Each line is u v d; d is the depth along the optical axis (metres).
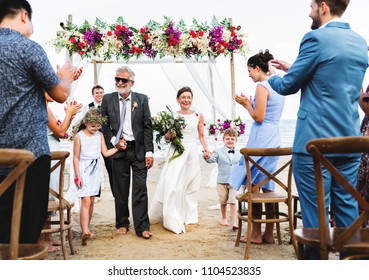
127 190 5.54
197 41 6.97
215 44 7.10
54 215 6.75
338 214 3.08
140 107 5.38
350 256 2.33
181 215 5.98
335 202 3.10
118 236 5.31
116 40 6.88
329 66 3.01
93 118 5.08
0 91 2.65
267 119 4.77
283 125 45.19
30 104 2.74
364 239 2.44
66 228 4.30
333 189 3.08
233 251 4.55
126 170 5.45
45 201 2.82
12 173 2.11
